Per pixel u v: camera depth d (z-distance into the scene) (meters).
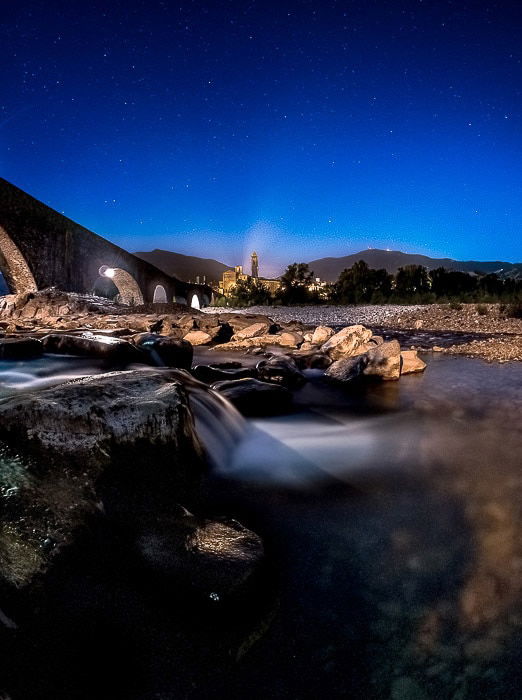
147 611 1.59
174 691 1.37
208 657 1.48
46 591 1.60
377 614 1.75
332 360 7.92
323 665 1.51
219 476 2.98
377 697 1.41
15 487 1.91
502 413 4.83
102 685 1.35
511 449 3.66
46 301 17.67
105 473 2.15
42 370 5.12
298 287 29.41
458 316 16.52
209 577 1.71
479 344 9.93
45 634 1.46
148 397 2.60
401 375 6.98
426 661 1.54
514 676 1.49
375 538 2.28
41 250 25.81
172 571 1.75
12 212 23.88
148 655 1.45
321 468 3.20
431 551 2.17
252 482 2.92
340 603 1.80
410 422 4.49
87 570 1.71
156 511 2.11
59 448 2.14
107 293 37.97
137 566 1.78
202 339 10.34
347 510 2.57
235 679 1.43
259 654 1.54
